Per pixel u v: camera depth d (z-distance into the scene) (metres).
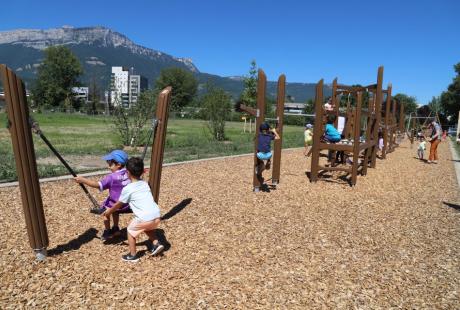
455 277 4.44
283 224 6.02
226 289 3.90
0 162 10.36
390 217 6.79
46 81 89.56
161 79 111.62
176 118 62.69
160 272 4.21
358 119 9.27
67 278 4.01
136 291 3.80
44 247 4.39
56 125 33.22
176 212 6.38
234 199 7.39
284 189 8.54
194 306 3.58
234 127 41.84
